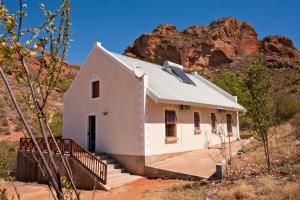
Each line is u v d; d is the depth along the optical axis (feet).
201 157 57.57
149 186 44.09
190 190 36.11
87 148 64.49
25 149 61.21
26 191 48.29
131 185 46.60
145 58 379.76
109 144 59.06
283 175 33.78
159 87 59.57
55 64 8.66
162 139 57.06
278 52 393.29
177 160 56.18
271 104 41.83
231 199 29.35
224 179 38.65
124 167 55.42
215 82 118.62
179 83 73.31
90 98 65.05
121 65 58.80
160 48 380.58
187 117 65.67
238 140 87.76
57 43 8.69
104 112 61.00
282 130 70.28
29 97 8.33
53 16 8.71
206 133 70.64
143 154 52.75
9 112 127.75
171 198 33.58
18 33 8.11
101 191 44.75
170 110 60.64
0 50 7.92
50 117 8.61
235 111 92.02
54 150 52.03
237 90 107.65
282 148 51.01
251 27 434.71
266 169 39.24
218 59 381.60
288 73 228.63
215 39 400.47
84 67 67.72
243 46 413.59
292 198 26.14
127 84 57.31
